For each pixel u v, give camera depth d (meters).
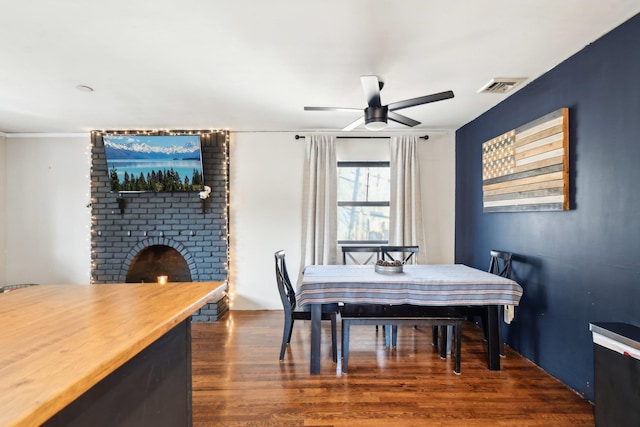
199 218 4.38
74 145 4.45
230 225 4.47
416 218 4.31
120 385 1.05
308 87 2.96
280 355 2.88
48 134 4.43
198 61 2.45
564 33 2.09
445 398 2.28
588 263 2.26
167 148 4.20
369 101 2.52
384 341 3.31
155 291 1.54
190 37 2.11
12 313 1.18
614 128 2.06
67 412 0.85
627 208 1.98
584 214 2.29
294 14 1.87
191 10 1.83
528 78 2.78
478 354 3.01
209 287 1.63
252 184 4.48
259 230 4.48
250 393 2.34
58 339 0.93
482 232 3.74
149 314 1.17
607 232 2.11
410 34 2.08
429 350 3.09
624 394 1.74
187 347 1.47
